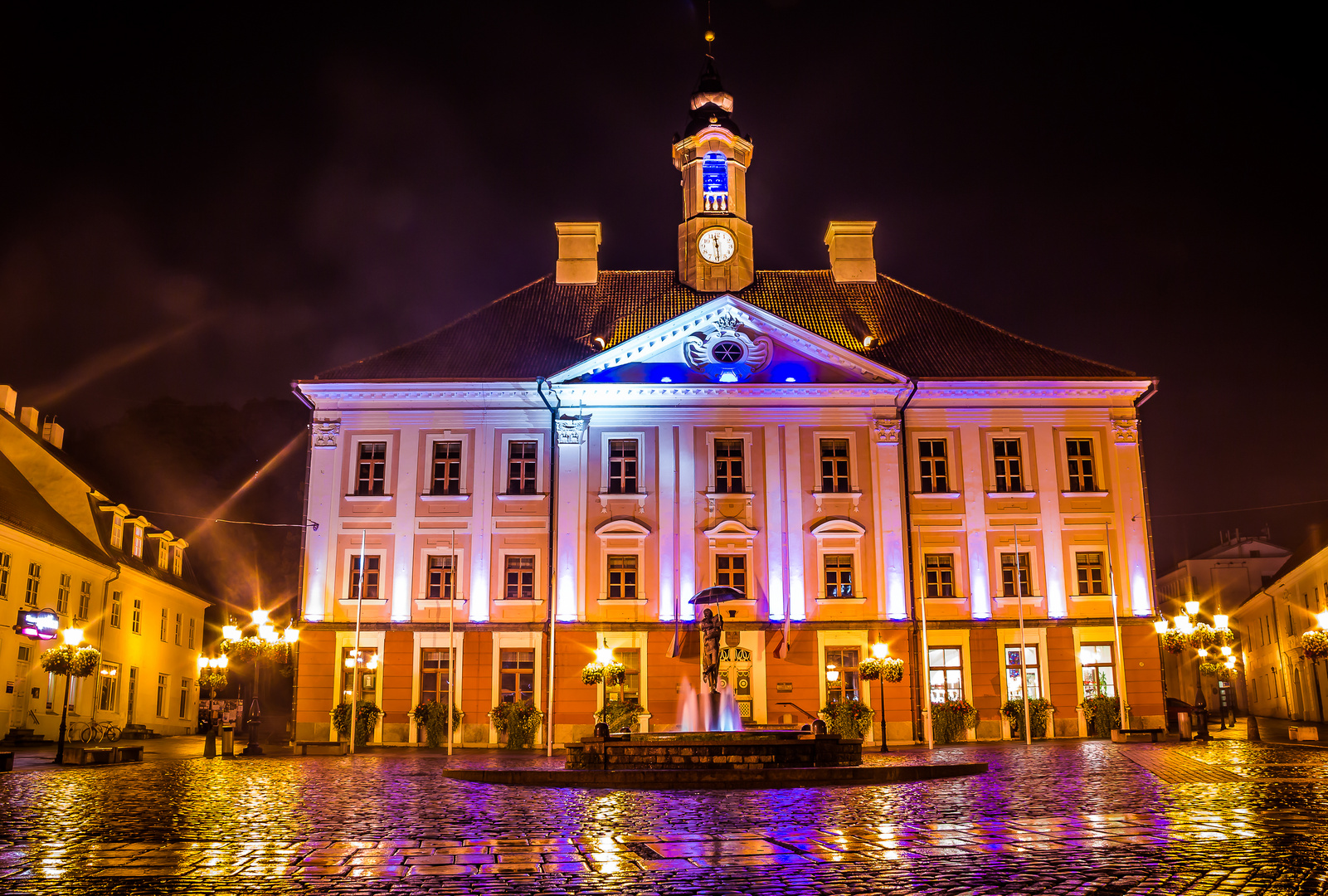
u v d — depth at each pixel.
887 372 42.81
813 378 43.34
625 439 43.09
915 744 39.75
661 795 19.48
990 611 42.34
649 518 42.31
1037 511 43.12
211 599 61.19
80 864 11.15
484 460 42.81
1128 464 43.56
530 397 43.22
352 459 42.88
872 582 42.00
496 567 42.09
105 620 46.81
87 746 32.06
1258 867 10.55
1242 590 81.00
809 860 11.38
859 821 14.82
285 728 46.72
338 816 15.75
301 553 42.19
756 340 43.50
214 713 38.19
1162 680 41.81
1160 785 19.55
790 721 40.62
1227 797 17.06
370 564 42.22
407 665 41.28
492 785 21.80
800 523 42.38
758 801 18.20
